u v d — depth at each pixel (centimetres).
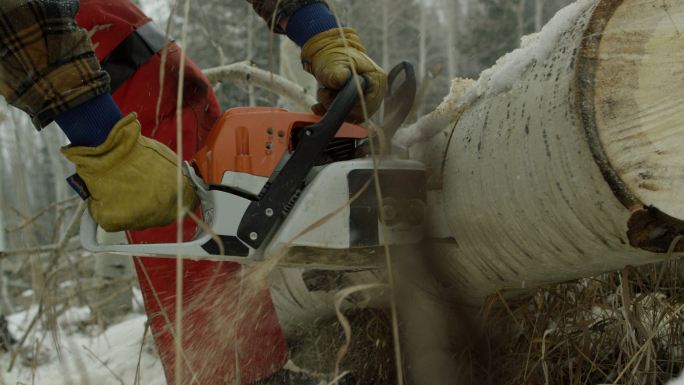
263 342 168
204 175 121
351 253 123
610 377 130
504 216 110
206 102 186
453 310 148
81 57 113
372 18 1298
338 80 122
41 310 169
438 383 153
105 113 114
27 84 111
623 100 90
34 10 108
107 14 170
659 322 126
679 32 91
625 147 89
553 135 96
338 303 89
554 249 105
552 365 140
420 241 126
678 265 137
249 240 117
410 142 142
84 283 322
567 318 144
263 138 120
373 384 169
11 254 224
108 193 113
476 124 119
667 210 90
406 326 158
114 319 325
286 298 177
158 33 178
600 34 91
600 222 94
